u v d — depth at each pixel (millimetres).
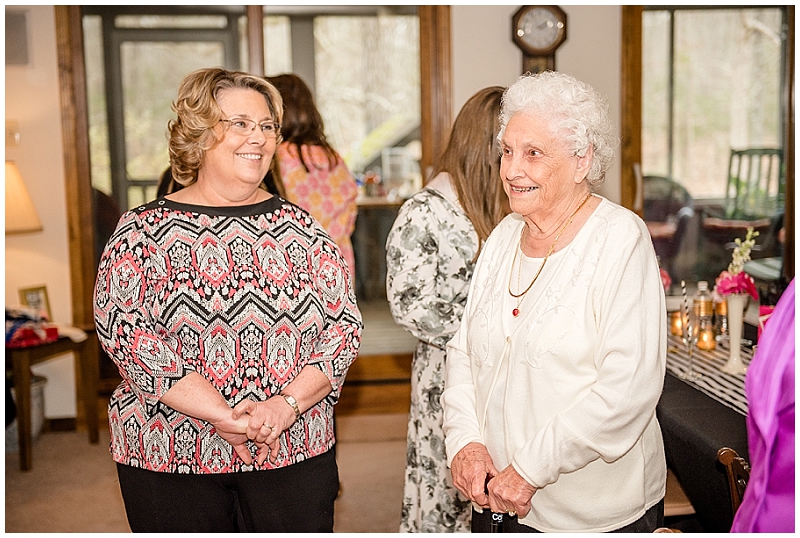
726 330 2791
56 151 4242
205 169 1627
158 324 1558
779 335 1104
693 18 4484
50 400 4352
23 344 3656
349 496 3316
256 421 1532
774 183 4633
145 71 4359
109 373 4406
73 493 3395
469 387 1599
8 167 3900
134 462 1582
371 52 5156
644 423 1376
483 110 1973
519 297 1481
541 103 1393
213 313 1559
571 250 1422
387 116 5242
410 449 2229
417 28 5051
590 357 1385
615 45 4375
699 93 4543
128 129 4371
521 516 1423
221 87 1611
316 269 1683
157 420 1567
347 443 4043
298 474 1636
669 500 2082
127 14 4312
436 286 2033
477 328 1536
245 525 1675
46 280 4285
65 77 4203
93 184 4348
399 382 4516
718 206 4637
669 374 2387
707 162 4598
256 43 4395
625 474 1434
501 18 4324
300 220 1694
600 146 1425
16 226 3852
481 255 1634
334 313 1701
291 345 1619
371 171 5277
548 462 1357
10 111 4184
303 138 2973
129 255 1549
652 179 4594
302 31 5109
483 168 1984
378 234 4836
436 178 2084
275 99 1679
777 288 2785
